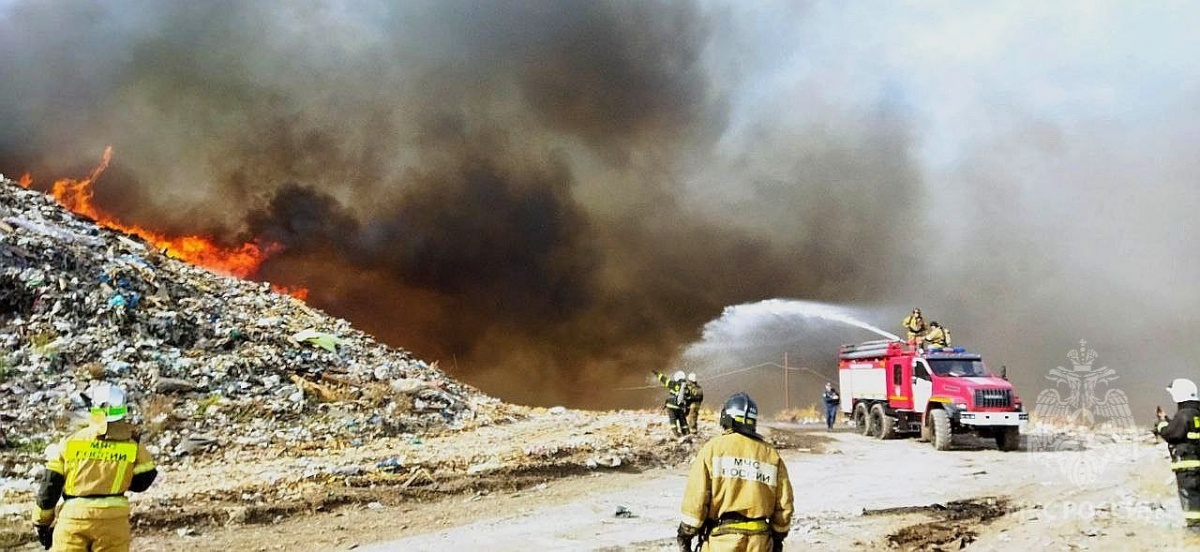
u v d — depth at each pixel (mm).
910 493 11625
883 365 20547
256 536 8312
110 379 13805
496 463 12430
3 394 12328
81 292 16344
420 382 18984
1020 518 9438
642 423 18906
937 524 9180
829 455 16562
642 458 14234
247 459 12297
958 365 18672
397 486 10703
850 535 8531
